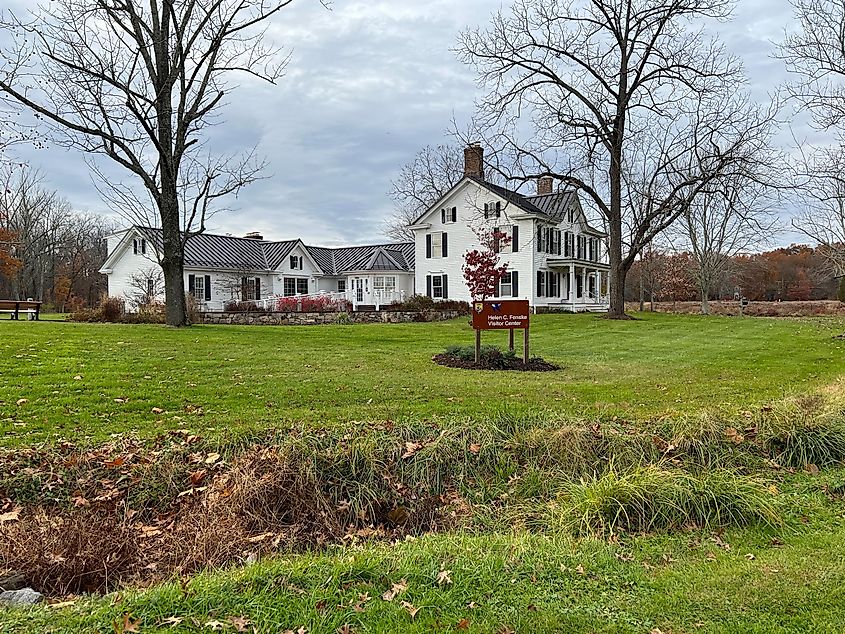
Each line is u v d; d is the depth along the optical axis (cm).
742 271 5012
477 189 3469
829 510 540
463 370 1156
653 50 2500
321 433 649
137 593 366
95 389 862
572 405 828
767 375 1139
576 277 3862
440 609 348
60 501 550
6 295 4944
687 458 649
